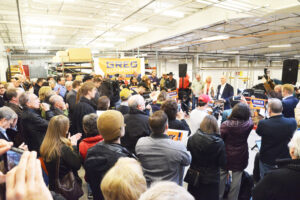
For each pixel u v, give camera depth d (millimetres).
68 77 4602
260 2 4133
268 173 1081
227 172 2115
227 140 2029
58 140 1490
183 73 6398
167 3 6113
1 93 3482
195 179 1707
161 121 1405
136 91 4203
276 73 20703
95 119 1725
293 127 1836
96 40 11414
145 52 13406
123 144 2023
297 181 960
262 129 1928
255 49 14258
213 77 20078
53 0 5488
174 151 1340
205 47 13281
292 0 3910
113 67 6809
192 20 7027
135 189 656
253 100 4062
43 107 2305
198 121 2340
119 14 7059
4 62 10695
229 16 5617
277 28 8523
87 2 5758
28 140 2082
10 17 6922
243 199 2193
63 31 9094
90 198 2307
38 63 14633
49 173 1487
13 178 323
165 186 453
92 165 1257
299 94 5012
